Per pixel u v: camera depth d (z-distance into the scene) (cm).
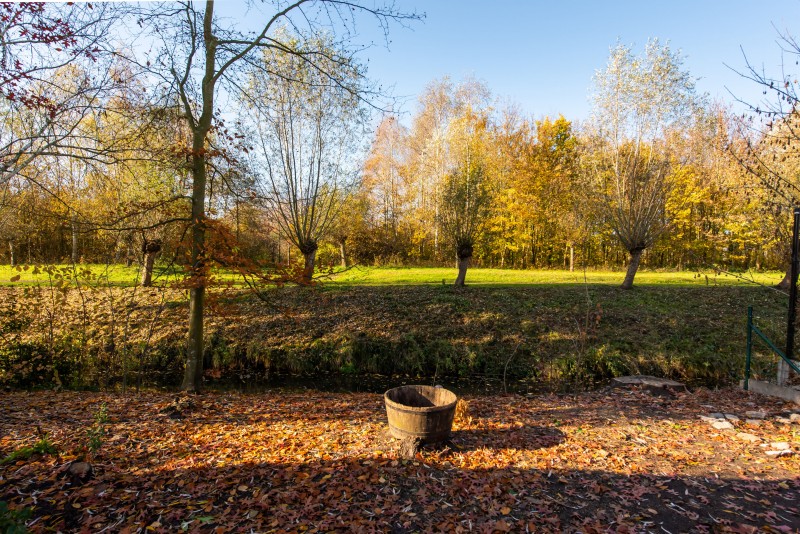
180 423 657
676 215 2336
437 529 370
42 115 629
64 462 471
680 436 587
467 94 3095
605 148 1675
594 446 551
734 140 1212
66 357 1175
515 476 465
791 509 393
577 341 1255
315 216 1559
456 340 1306
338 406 809
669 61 1555
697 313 1437
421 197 3155
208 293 920
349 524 372
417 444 519
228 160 864
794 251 781
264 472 468
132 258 1302
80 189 1102
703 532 361
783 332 1291
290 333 1340
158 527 360
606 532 363
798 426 607
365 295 1582
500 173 2836
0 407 743
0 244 2195
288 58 1294
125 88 723
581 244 2855
